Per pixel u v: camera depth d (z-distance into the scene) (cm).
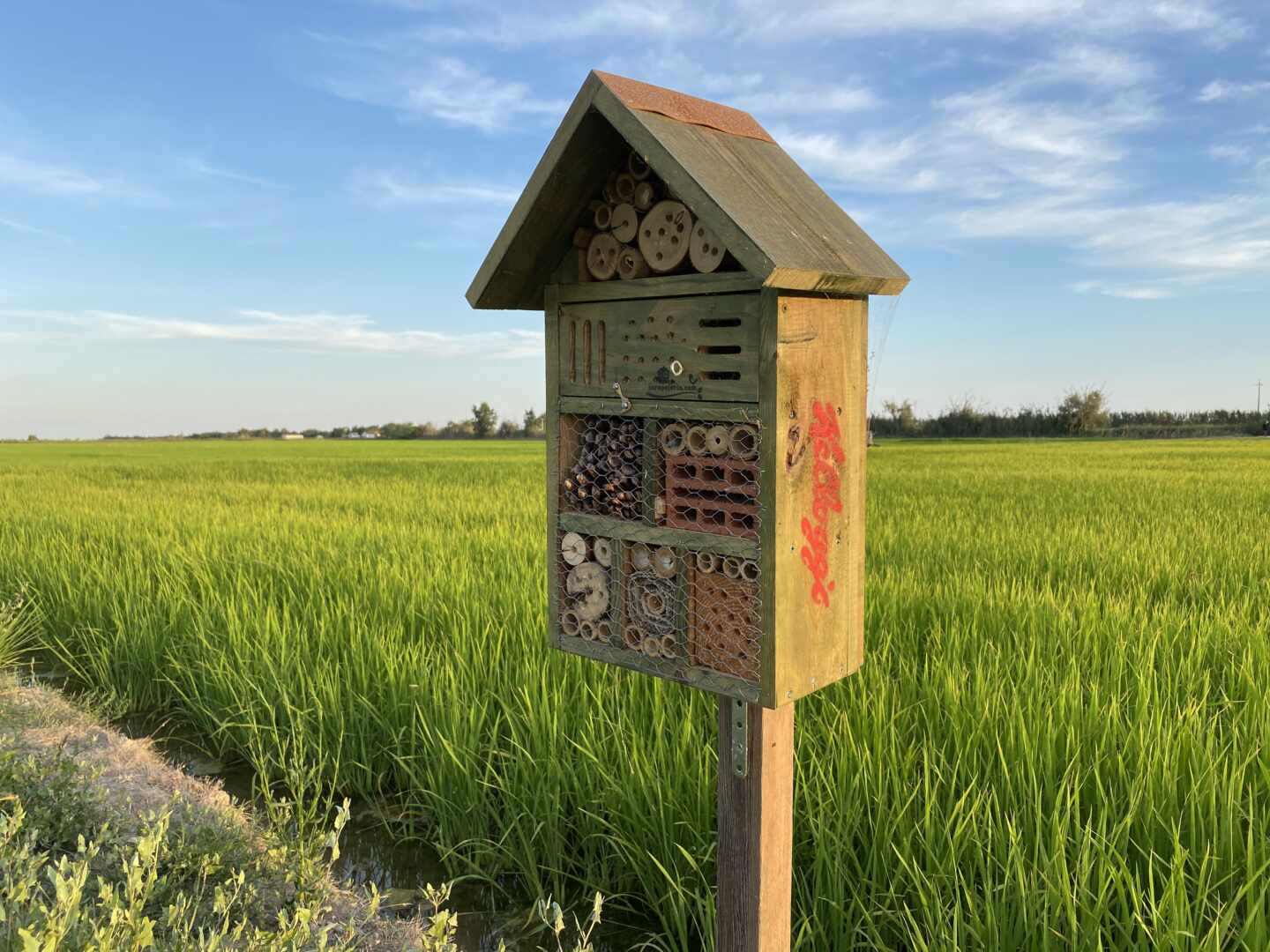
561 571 285
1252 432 5316
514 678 482
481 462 2584
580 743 411
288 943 258
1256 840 303
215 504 1311
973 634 522
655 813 354
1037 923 274
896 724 408
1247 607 561
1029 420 5756
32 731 514
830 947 307
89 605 713
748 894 254
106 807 396
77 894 217
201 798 436
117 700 594
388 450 4053
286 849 345
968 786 345
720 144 250
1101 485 1510
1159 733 352
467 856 384
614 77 238
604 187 261
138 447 4738
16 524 1141
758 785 249
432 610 606
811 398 234
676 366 245
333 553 803
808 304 231
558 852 369
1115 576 710
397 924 343
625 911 361
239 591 679
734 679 242
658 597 261
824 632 247
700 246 236
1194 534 878
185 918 303
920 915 303
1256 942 255
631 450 266
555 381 279
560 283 276
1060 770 358
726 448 239
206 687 547
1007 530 948
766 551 228
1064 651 493
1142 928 261
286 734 487
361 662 513
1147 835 308
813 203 256
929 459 2517
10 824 290
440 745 422
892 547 846
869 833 338
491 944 342
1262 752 352
